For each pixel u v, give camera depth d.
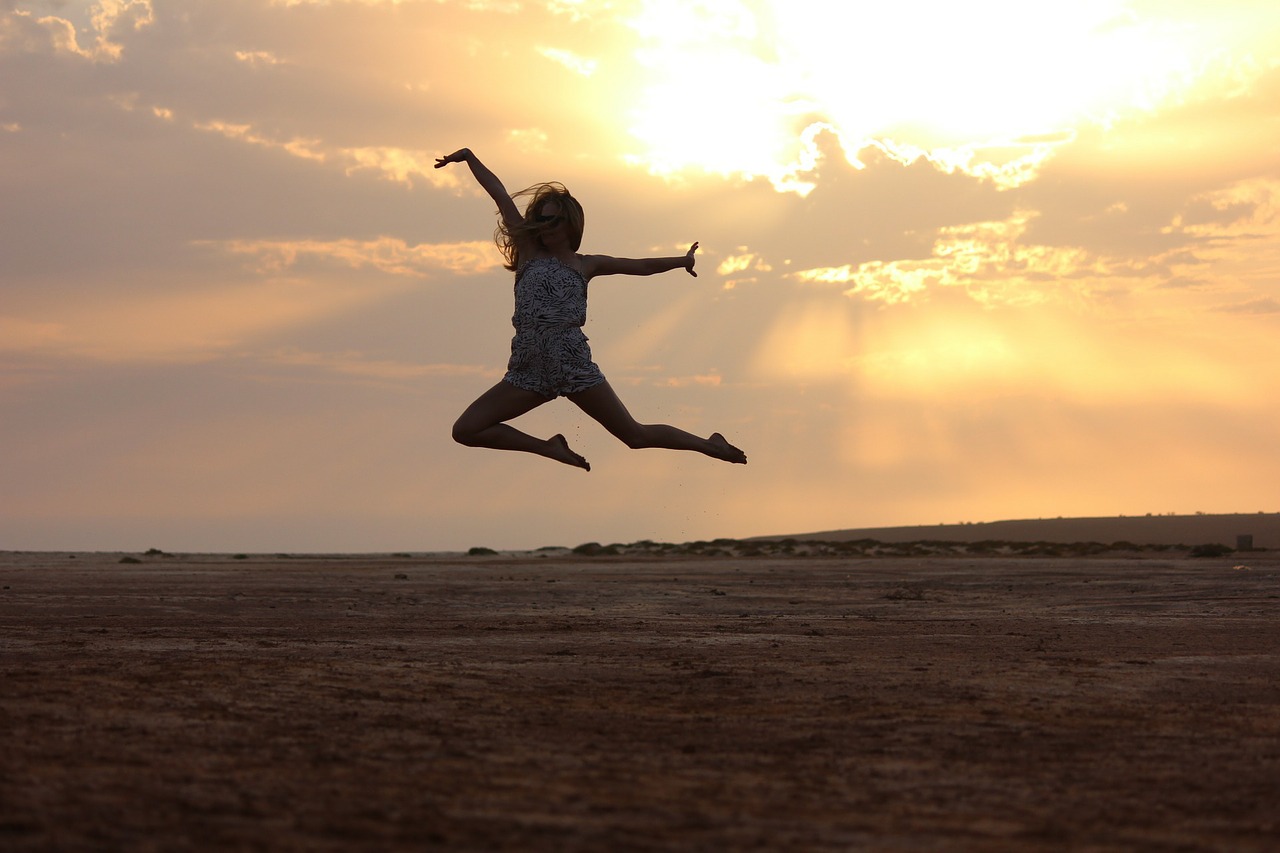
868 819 5.81
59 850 4.90
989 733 8.27
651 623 18.86
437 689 10.05
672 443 7.73
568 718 8.79
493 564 52.44
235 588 30.27
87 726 7.78
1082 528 155.75
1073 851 5.27
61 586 30.42
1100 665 12.29
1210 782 6.73
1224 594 27.28
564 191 7.66
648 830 5.49
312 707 8.88
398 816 5.64
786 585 33.16
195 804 5.76
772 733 8.24
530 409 7.60
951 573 40.28
